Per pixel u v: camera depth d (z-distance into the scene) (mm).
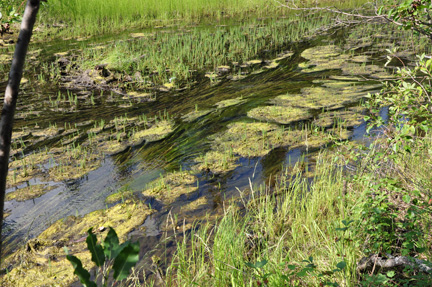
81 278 973
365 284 2396
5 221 4285
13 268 3527
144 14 16891
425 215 3098
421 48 10438
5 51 11734
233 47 12133
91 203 4586
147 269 3383
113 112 7602
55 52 11766
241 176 5039
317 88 8367
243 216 4129
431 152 3514
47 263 3584
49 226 4168
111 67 9844
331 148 5613
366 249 2840
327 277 2664
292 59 10898
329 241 3176
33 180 5152
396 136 3115
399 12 3062
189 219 4148
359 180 3473
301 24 14867
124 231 3990
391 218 3051
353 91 8000
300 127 6449
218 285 2902
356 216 3113
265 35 13641
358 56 10641
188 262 3316
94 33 14320
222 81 9312
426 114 3258
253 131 6395
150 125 6906
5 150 1152
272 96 8078
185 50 11570
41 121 7195
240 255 3123
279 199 4406
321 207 3975
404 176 3666
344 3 18469
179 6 17609
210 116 7176
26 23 1167
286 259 2939
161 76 9719
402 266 2580
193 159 5582
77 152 5891
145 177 5137
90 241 998
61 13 15844
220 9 18234
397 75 3441
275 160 5414
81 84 9258
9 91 1159
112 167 5441
